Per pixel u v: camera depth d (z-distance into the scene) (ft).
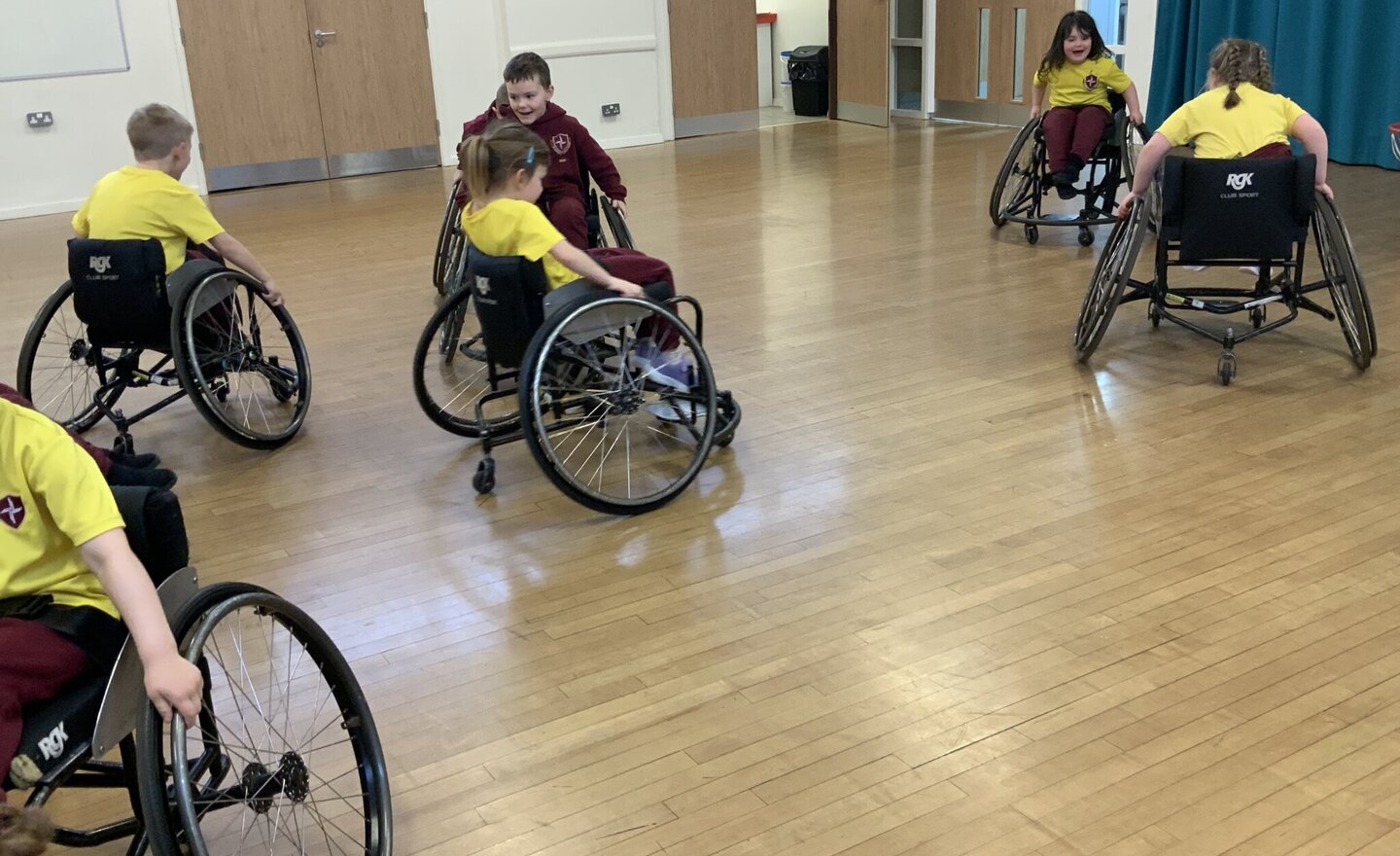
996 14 28.58
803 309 14.98
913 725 6.80
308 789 5.94
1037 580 8.29
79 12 23.62
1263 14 22.79
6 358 14.60
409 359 13.82
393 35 26.55
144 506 5.14
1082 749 6.51
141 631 4.65
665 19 29.40
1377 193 19.75
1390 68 21.12
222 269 10.80
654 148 29.19
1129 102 17.49
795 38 34.45
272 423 11.94
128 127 11.01
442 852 6.00
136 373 11.31
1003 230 18.94
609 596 8.39
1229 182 11.41
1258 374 11.96
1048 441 10.60
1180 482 9.65
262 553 9.25
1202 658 7.29
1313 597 7.88
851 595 8.22
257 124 25.73
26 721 4.78
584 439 11.20
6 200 23.77
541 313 9.54
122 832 5.45
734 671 7.42
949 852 5.80
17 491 4.91
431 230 20.92
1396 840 5.71
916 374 12.45
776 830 6.02
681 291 16.11
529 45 27.99
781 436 11.02
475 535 9.41
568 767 6.61
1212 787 6.15
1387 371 11.86
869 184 23.16
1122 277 11.89
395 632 8.07
